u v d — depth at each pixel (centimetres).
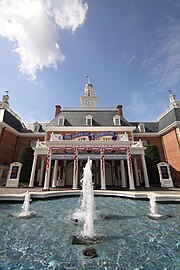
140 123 3000
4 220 768
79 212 925
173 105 2859
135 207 1045
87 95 4484
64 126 2458
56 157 1823
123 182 1919
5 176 2452
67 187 2028
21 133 2853
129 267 404
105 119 2669
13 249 491
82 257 450
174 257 451
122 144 1812
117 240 561
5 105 2917
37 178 2434
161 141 2802
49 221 762
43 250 488
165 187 1859
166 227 687
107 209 997
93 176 2403
